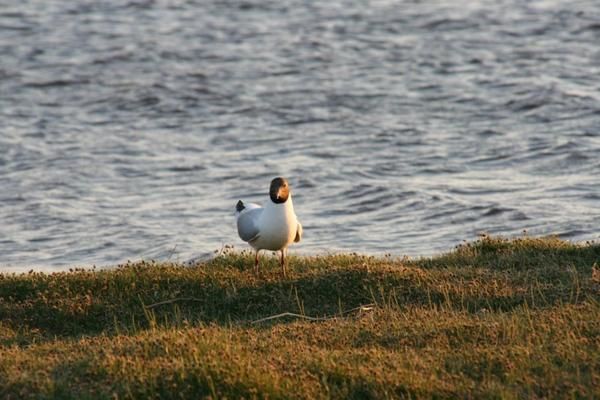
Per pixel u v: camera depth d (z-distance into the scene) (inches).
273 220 572.4
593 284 558.6
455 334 489.1
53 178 1030.4
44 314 552.4
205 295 571.2
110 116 1286.9
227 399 414.0
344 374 433.7
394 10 1815.9
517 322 494.0
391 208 908.6
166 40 1663.4
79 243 842.8
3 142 1162.0
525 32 1621.6
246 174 1032.8
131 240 843.4
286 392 417.1
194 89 1380.4
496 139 1115.9
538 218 845.2
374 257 690.8
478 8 1795.0
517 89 1302.9
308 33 1680.6
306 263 631.2
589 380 429.1
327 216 896.9
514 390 422.9
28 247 837.2
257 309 557.0
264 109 1288.1
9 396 419.8
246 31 1713.8
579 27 1630.2
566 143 1069.1
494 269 609.3
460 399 418.3
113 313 553.6
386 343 483.2
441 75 1408.7
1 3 1942.7
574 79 1342.3
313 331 498.6
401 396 420.5
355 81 1400.1
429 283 573.0
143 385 422.6
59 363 454.6
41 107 1325.0
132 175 1042.7
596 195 902.4
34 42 1658.5
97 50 1605.6
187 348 460.4
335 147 1120.8
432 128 1175.6
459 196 923.4
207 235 847.7
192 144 1155.9
